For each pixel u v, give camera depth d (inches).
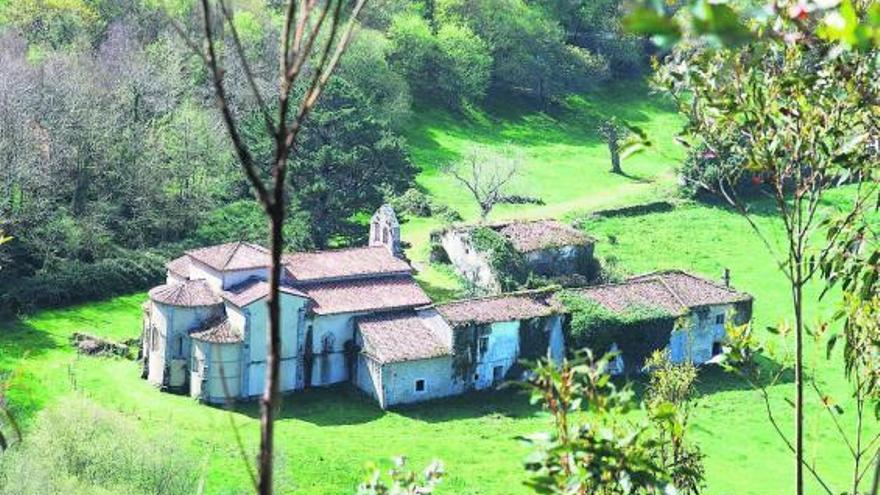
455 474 2251.5
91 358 2773.1
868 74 615.5
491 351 2780.5
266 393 309.4
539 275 3425.2
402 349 2674.7
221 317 2682.1
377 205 3432.6
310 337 2716.5
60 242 3171.8
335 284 2834.6
